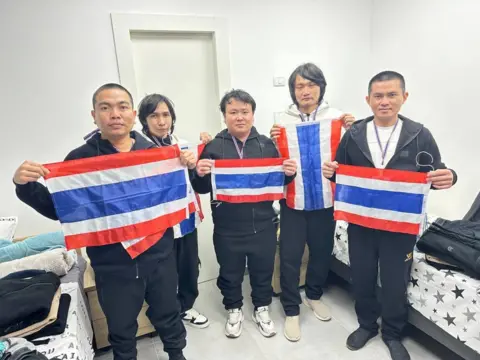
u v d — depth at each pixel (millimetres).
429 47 2455
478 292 1405
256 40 2600
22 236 2195
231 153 1793
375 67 3004
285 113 2113
